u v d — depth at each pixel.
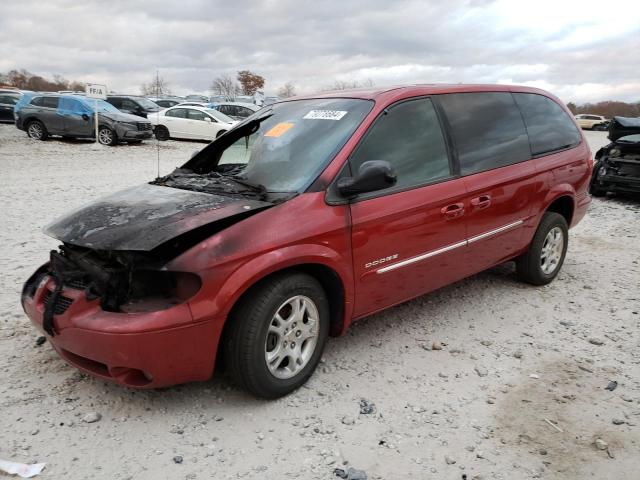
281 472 2.77
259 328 3.12
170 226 3.03
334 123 3.88
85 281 3.13
